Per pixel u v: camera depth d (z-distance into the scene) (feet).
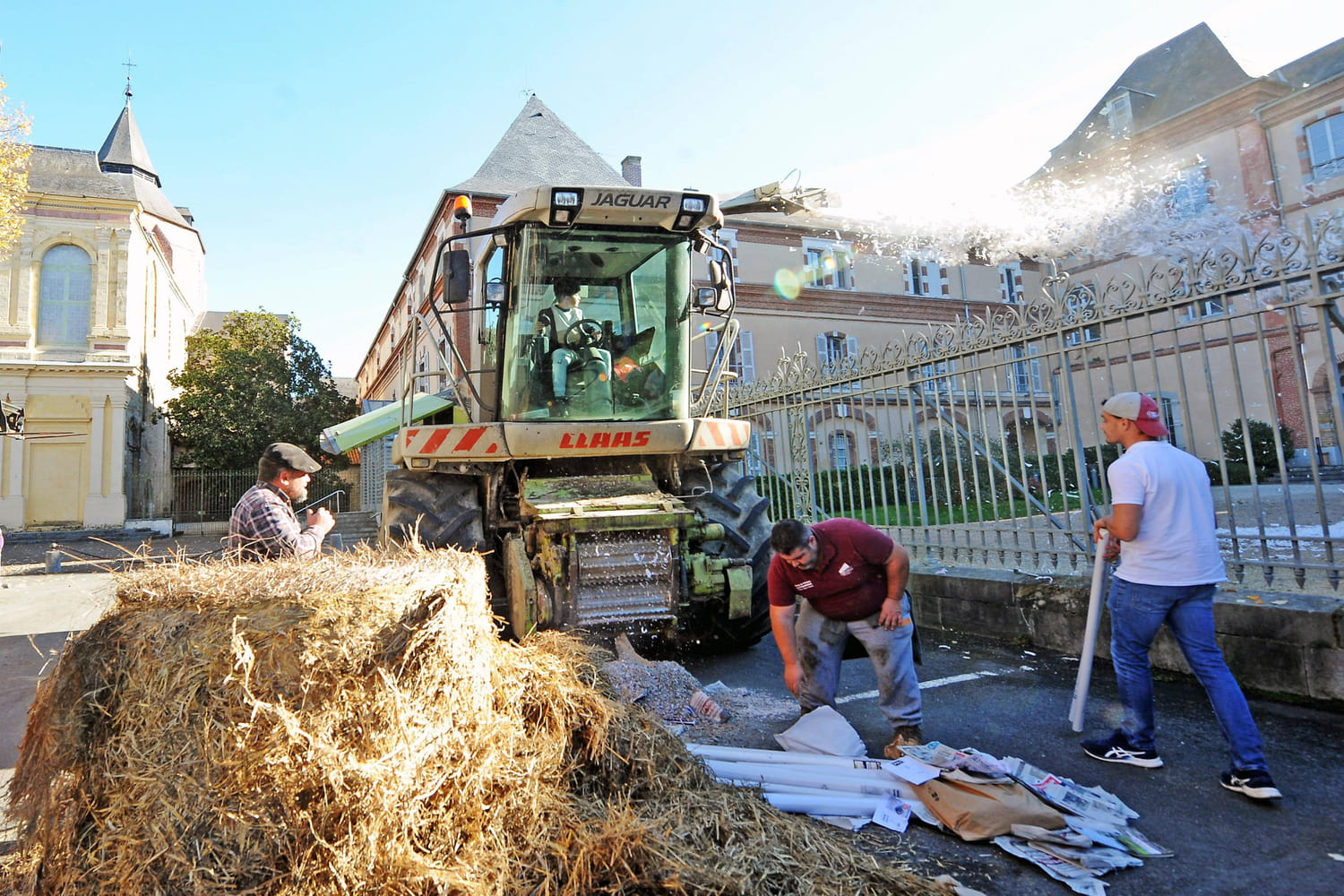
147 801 6.35
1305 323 12.59
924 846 8.37
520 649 8.61
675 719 12.25
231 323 96.99
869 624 11.21
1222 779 9.53
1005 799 8.66
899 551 11.02
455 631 7.18
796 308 76.95
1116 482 10.20
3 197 49.24
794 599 11.73
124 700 6.68
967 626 18.25
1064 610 15.97
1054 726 11.95
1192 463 10.19
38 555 61.41
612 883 6.90
